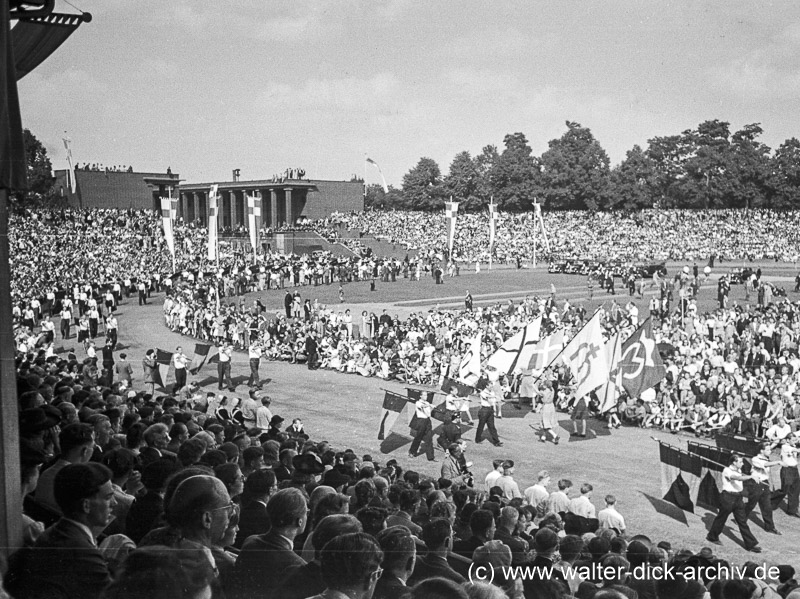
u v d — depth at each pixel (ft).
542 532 29.94
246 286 234.17
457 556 28.45
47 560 17.28
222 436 47.96
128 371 105.50
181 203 409.49
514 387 115.34
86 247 247.70
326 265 261.44
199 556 17.22
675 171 388.37
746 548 58.75
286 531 20.90
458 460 70.54
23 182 28.30
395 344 137.18
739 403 90.58
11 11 39.91
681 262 307.17
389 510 34.22
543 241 325.21
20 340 131.85
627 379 90.94
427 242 344.08
